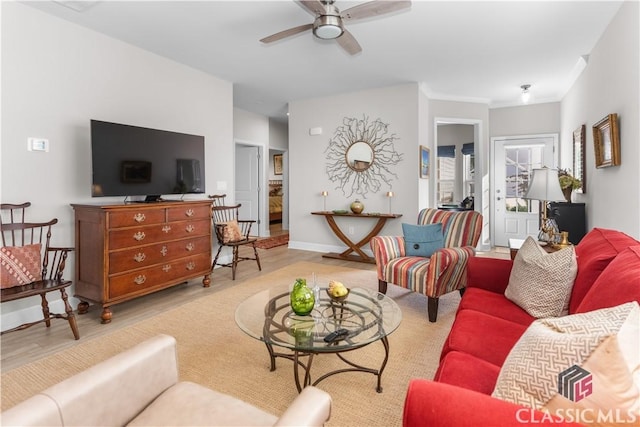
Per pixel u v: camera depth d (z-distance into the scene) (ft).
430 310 9.29
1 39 8.70
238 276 13.84
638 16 8.09
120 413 3.34
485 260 7.65
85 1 8.91
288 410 2.81
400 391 6.16
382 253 10.82
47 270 9.53
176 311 10.02
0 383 6.44
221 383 6.39
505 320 5.60
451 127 25.32
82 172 10.43
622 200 9.29
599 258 5.24
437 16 9.75
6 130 8.84
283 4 9.20
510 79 15.40
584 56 12.62
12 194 8.99
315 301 6.98
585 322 2.90
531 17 9.82
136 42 11.53
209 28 10.53
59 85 9.86
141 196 12.07
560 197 9.35
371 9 7.84
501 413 2.50
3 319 8.81
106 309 9.20
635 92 8.30
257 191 23.80
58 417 2.85
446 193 25.76
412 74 14.78
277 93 17.84
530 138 19.20
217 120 15.15
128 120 11.69
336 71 14.43
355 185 17.79
